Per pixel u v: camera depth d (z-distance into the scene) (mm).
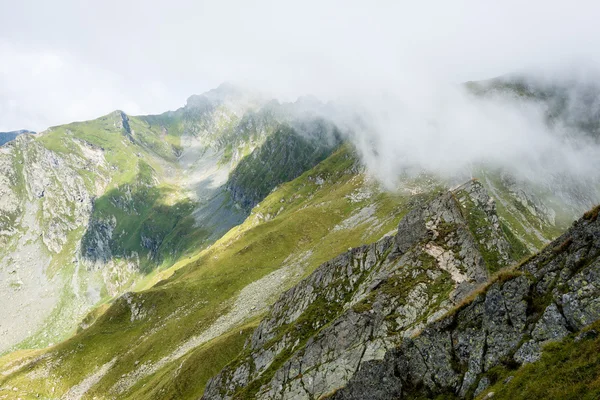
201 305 193500
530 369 23906
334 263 84062
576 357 22000
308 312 74188
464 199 68188
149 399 113500
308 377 51250
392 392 33406
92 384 168625
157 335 182500
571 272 27516
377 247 78125
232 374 74688
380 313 49656
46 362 185250
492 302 30938
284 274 190000
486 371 27859
